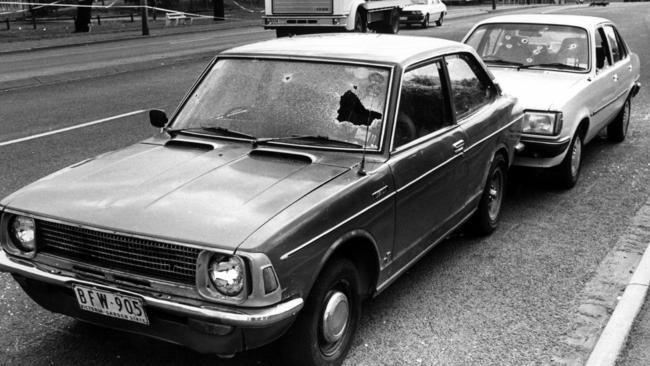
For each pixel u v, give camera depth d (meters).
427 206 4.30
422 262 5.20
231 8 48.94
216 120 4.28
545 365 3.74
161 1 46.31
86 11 28.94
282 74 4.34
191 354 3.77
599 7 49.69
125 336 3.96
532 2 68.56
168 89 13.33
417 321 4.23
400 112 4.09
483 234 5.70
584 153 8.57
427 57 4.54
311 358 3.37
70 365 3.65
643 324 4.23
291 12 18.80
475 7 55.62
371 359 3.77
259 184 3.46
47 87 13.76
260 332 3.05
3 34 26.81
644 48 19.31
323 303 3.38
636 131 9.73
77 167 3.91
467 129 4.81
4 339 3.92
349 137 3.94
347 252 3.70
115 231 3.15
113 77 15.20
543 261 5.22
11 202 3.52
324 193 3.39
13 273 3.47
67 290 3.40
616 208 6.49
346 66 4.25
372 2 20.73
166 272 3.11
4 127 9.75
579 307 4.45
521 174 7.62
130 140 8.95
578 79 7.23
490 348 3.92
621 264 5.16
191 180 3.53
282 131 4.04
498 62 7.83
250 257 2.92
